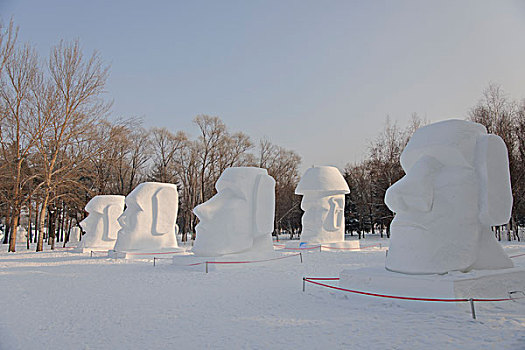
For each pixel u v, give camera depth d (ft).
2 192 79.92
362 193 126.31
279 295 24.04
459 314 18.01
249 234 39.52
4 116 71.41
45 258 56.24
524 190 81.05
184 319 19.03
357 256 45.85
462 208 22.62
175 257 40.40
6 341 16.38
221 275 33.04
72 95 75.61
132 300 24.00
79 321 19.36
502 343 14.03
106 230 66.59
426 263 22.03
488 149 23.16
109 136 82.69
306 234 59.88
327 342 14.89
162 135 118.21
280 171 135.03
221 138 116.16
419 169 23.61
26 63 73.15
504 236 96.02
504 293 21.13
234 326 17.47
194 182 117.08
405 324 16.80
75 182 77.05
